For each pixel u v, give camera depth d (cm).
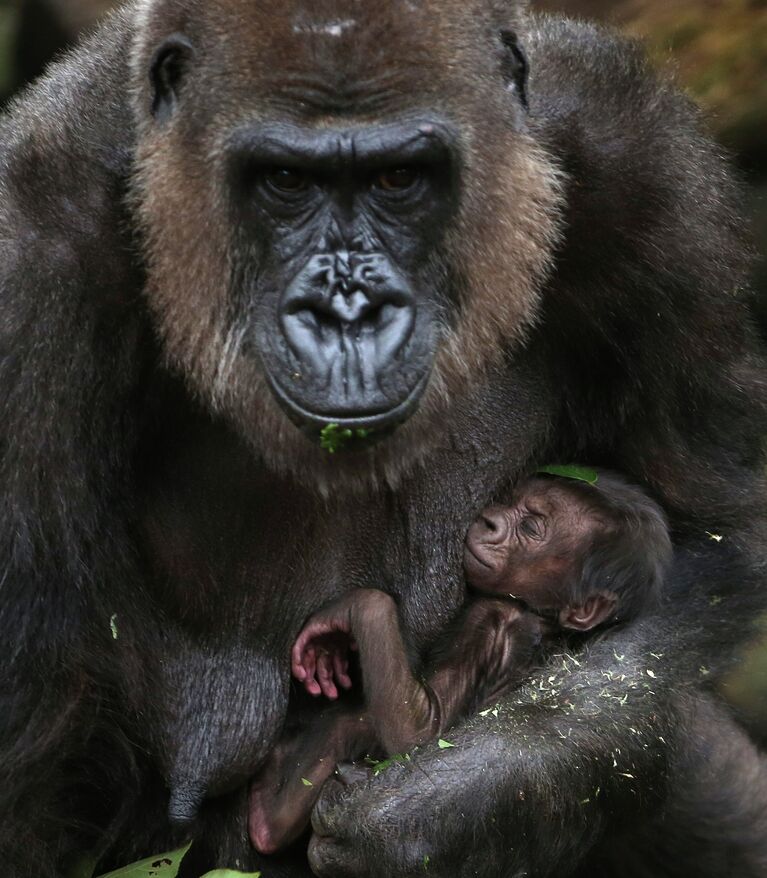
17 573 1076
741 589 1301
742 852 1383
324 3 1034
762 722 1642
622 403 1259
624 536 1268
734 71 1988
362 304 1028
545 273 1170
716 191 1270
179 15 1091
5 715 1088
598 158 1191
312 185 1048
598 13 2073
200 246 1081
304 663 1191
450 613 1257
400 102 1038
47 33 2161
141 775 1180
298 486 1170
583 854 1166
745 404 1283
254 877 1080
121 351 1101
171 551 1174
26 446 1063
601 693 1191
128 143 1127
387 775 1114
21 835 1092
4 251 1080
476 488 1254
